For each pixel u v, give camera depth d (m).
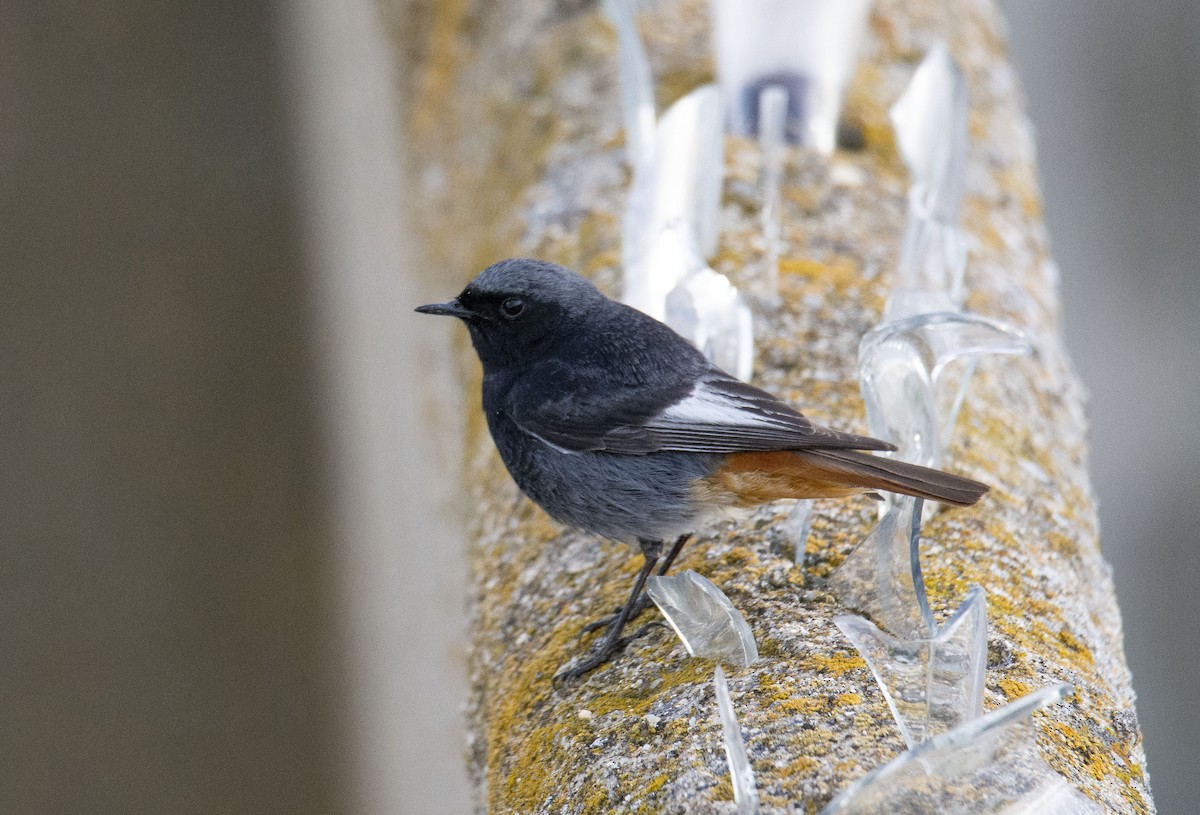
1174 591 11.95
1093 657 6.40
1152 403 13.13
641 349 7.34
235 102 14.30
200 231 13.27
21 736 10.48
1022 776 4.94
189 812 10.08
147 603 11.16
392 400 11.38
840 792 4.96
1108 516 12.45
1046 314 9.59
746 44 10.14
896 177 10.12
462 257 10.97
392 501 10.83
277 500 11.50
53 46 14.13
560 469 7.34
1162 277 13.71
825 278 8.95
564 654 6.73
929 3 12.12
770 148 8.84
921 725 5.19
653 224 8.32
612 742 5.77
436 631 9.16
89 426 12.02
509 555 7.98
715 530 7.46
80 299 12.73
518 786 5.96
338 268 12.96
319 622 10.83
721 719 5.22
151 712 10.62
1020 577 6.76
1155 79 14.34
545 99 11.12
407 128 12.97
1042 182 14.16
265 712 10.41
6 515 11.48
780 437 6.60
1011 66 12.57
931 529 7.05
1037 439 8.19
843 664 5.84
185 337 12.56
